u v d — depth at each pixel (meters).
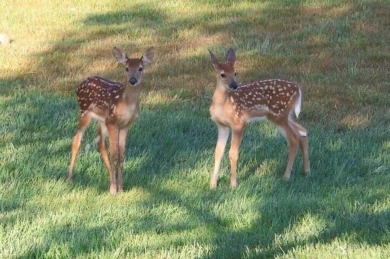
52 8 25.36
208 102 17.11
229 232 10.29
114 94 11.98
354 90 17.48
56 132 15.02
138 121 15.33
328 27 22.06
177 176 12.66
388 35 21.38
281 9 23.91
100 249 9.77
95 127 14.94
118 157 12.05
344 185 12.07
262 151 13.80
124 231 10.24
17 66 19.97
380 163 13.05
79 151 13.76
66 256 9.54
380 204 10.97
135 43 21.75
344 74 18.62
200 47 21.20
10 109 16.41
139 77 11.89
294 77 18.59
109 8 25.06
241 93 12.40
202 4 24.92
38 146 14.02
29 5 25.67
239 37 21.81
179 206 11.30
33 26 23.44
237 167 13.12
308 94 17.31
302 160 13.27
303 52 20.41
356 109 16.42
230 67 12.22
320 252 9.22
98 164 13.12
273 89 12.68
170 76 19.05
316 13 23.39
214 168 12.29
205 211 11.05
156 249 9.70
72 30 23.00
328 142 14.07
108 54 20.92
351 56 19.91
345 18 22.72
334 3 24.09
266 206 11.05
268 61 19.73
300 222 10.48
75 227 10.45
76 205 11.33
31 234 10.16
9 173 12.71
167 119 15.64
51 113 16.17
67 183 12.32
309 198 11.43
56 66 19.95
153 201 11.53
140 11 24.44
